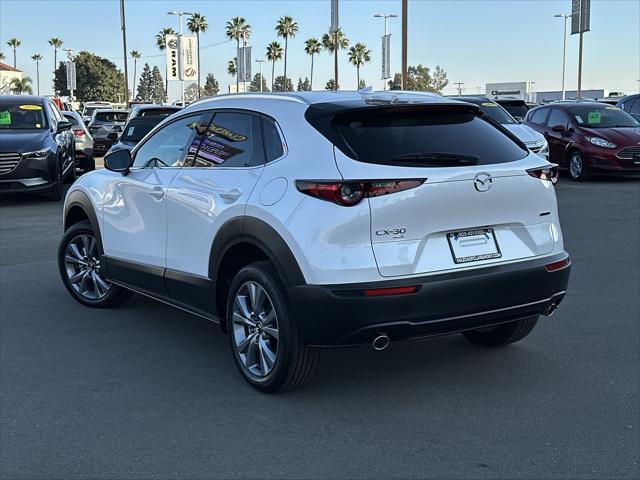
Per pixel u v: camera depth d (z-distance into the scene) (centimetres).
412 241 388
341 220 377
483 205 406
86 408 418
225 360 501
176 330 571
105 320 597
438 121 434
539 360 491
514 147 445
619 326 563
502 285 406
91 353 514
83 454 361
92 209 604
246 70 4259
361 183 378
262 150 441
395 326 382
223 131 480
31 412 412
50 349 522
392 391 441
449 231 398
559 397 428
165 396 436
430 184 387
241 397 434
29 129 1338
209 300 471
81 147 1803
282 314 407
